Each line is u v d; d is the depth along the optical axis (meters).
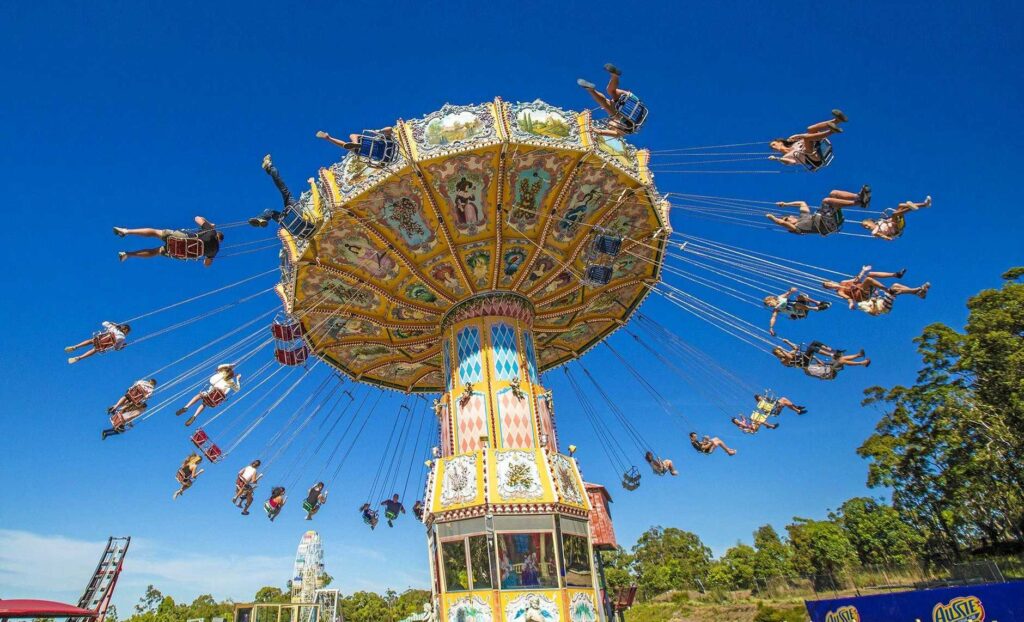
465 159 15.83
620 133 14.88
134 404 15.10
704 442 20.59
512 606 14.86
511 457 16.80
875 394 47.97
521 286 19.92
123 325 14.49
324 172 16.50
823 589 43.69
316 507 19.56
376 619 73.38
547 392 19.88
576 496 17.05
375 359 23.30
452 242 18.05
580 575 15.94
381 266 18.72
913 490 47.41
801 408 19.02
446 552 15.99
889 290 13.78
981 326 35.88
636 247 19.84
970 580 32.78
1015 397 34.69
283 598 74.50
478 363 18.97
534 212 17.48
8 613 17.22
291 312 19.75
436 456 19.20
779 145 13.82
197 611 71.38
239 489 18.30
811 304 15.81
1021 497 38.16
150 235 12.54
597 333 24.33
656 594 78.81
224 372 17.38
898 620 11.28
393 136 15.52
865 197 13.06
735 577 73.00
